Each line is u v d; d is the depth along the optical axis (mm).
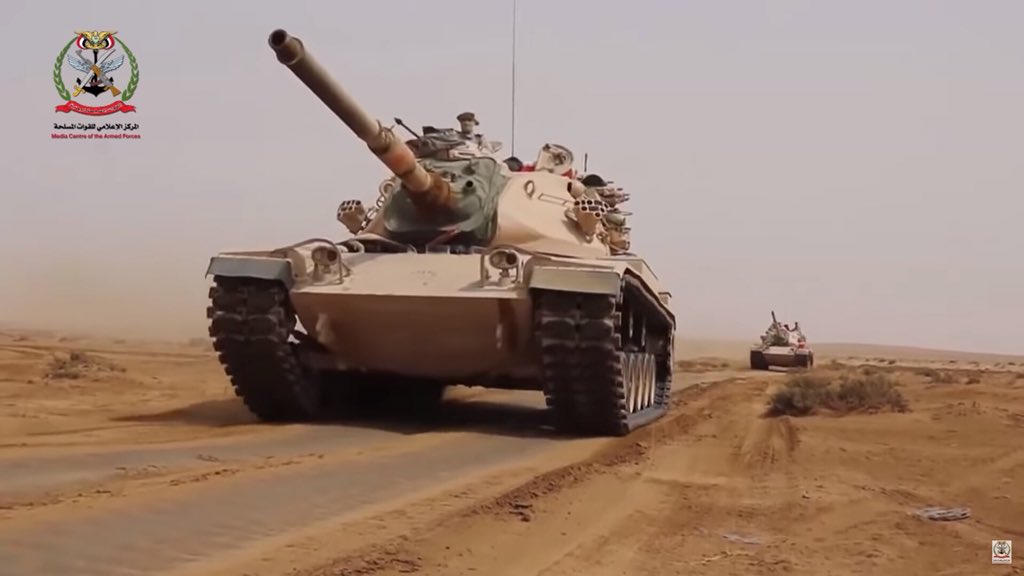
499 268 14750
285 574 6227
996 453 13711
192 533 7176
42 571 5930
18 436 12648
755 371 48531
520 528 8180
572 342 14328
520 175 19094
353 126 14023
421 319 15109
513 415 19062
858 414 19609
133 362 31984
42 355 31734
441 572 6594
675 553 7621
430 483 10070
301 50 12312
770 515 9242
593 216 18500
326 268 15305
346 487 9508
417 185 15938
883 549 7863
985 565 7449
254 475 9789
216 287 15211
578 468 11734
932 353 156875
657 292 18453
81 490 8555
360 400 18688
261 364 15469
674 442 15055
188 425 14977
